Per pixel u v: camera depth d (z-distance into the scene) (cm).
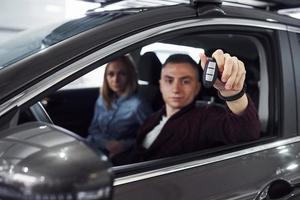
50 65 137
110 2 229
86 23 176
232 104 176
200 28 171
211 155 168
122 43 149
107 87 258
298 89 201
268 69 199
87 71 141
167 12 167
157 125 200
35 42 175
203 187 155
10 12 505
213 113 188
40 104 145
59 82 135
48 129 105
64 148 96
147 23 158
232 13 185
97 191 91
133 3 214
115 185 142
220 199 156
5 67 141
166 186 149
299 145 193
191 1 179
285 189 175
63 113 271
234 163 170
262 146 182
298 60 204
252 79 213
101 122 255
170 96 194
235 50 218
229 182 162
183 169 158
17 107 128
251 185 166
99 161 94
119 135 246
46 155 94
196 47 222
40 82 133
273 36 198
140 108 252
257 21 193
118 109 252
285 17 210
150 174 150
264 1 265
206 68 161
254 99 207
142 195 143
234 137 180
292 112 197
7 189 92
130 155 203
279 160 181
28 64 137
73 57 140
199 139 185
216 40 218
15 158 95
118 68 255
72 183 89
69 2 250
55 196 89
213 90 228
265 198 167
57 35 171
